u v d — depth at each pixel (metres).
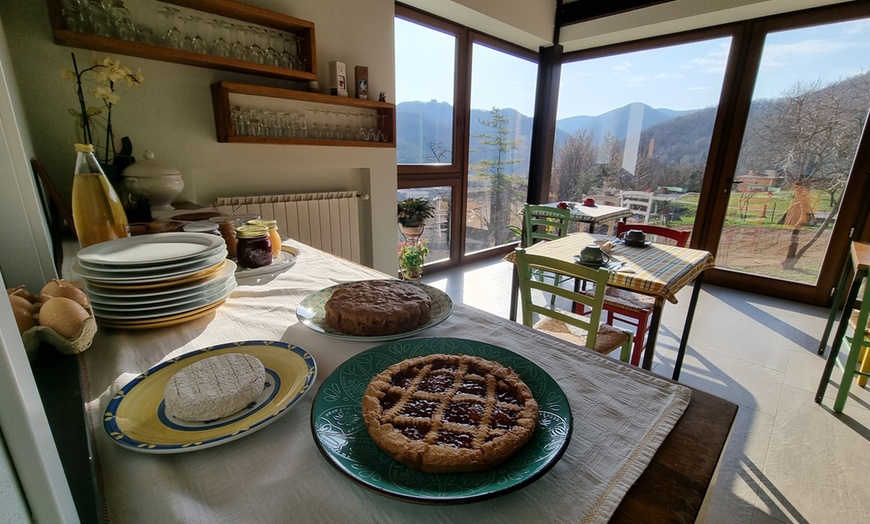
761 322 2.75
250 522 0.36
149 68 1.72
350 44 2.44
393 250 2.99
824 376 1.81
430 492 0.37
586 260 1.81
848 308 1.73
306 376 0.56
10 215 0.74
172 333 0.73
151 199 1.43
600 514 0.38
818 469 1.46
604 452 0.46
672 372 2.11
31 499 0.24
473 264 4.08
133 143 1.73
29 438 0.24
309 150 2.33
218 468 0.42
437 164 3.50
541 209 2.97
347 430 0.47
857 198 2.79
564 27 3.79
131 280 0.69
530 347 0.71
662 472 0.43
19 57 1.43
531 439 0.45
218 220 1.21
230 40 1.94
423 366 0.59
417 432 0.45
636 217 3.84
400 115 3.12
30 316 0.57
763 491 1.36
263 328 0.76
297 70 2.09
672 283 1.56
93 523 0.34
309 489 0.40
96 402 0.52
